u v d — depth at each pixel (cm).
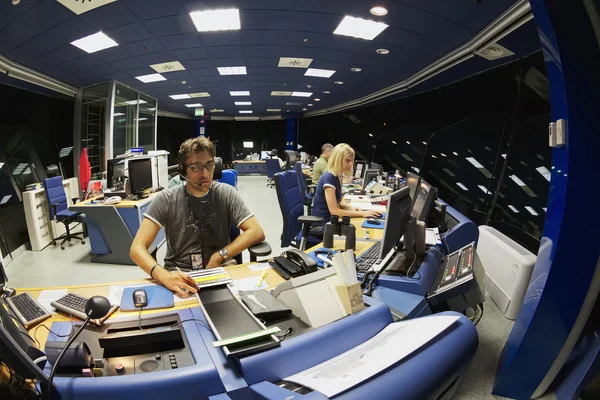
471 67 429
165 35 388
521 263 224
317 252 181
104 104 629
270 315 96
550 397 157
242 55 479
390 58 479
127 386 72
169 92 793
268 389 69
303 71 590
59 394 71
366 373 60
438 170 562
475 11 296
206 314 100
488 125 425
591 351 141
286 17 340
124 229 351
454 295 131
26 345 78
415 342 69
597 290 137
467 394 162
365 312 96
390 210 139
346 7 313
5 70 432
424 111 625
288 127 1413
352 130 1041
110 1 297
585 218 133
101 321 102
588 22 123
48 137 589
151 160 420
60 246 435
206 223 169
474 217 436
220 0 299
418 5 299
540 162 338
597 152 129
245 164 1354
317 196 274
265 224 523
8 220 432
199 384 74
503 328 220
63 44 396
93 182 414
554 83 136
